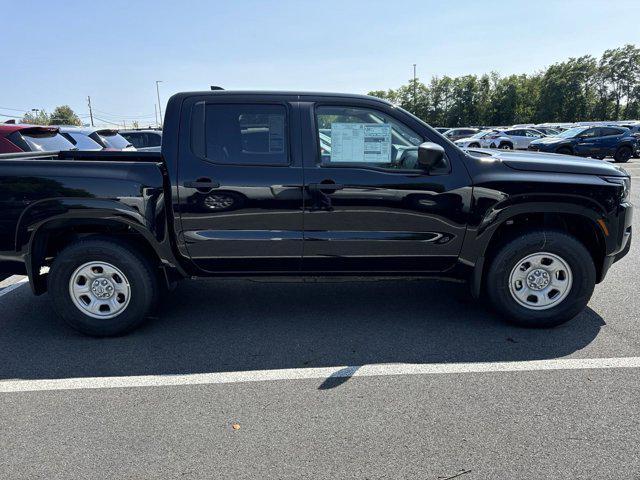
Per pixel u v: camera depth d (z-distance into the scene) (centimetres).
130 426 266
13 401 293
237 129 363
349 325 404
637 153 2170
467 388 302
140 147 1334
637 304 438
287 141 362
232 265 376
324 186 358
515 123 7594
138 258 370
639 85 7488
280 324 407
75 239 374
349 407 283
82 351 360
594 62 7400
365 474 227
